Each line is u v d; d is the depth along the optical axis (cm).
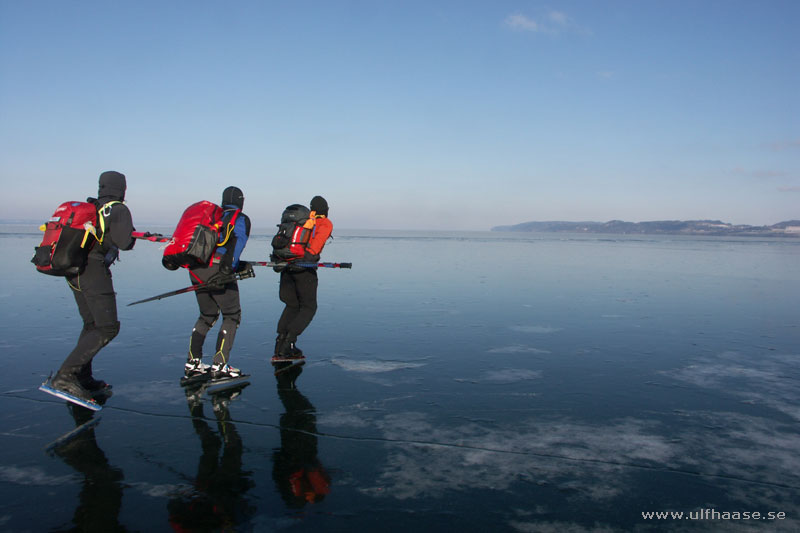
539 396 403
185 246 385
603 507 238
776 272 1658
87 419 341
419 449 300
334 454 292
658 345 590
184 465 274
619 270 1656
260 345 569
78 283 353
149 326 661
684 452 301
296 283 488
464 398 396
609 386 432
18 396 386
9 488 247
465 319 742
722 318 772
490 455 293
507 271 1562
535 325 703
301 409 367
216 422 339
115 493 243
